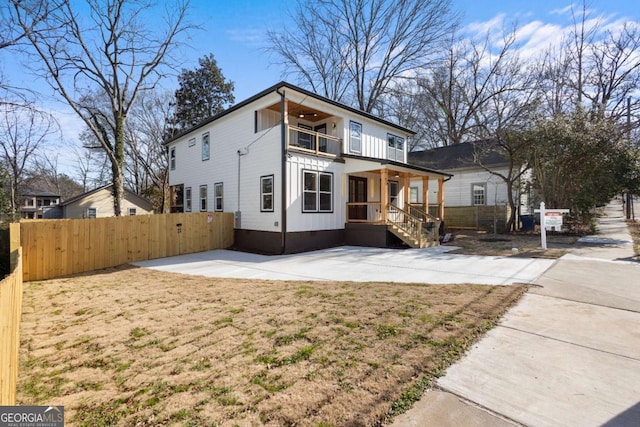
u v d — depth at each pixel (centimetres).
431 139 2786
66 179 4359
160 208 3134
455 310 430
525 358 296
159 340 365
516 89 1892
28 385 278
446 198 2027
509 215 1731
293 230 1130
